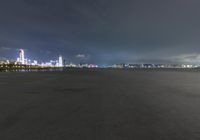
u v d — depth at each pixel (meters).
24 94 30.97
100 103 22.77
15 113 17.70
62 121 15.10
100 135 12.01
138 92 33.84
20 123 14.57
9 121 15.09
